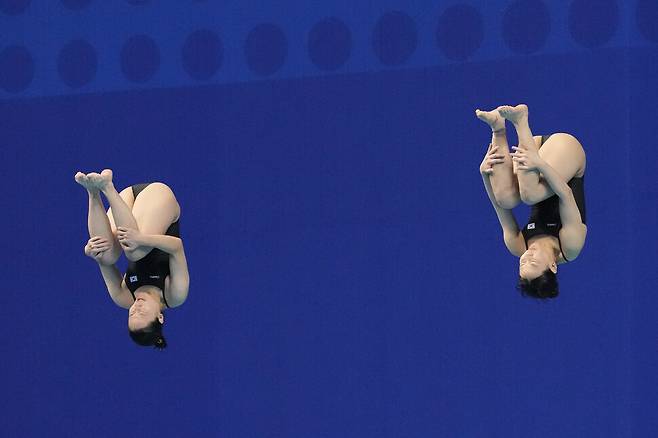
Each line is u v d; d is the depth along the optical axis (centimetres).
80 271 3052
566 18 2717
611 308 2648
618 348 2634
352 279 2841
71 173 3067
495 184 2130
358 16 2883
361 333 2822
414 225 2808
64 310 3056
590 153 2681
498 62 2762
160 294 2259
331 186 2875
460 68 2794
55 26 3108
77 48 3088
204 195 2964
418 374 2769
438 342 2762
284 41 2939
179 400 2945
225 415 2903
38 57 3112
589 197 2681
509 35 2756
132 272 2272
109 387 3006
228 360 2916
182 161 2984
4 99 3128
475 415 2717
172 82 3009
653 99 2655
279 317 2889
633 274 2639
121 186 3020
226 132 2961
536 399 2680
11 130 3119
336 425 2819
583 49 2700
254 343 2900
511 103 2742
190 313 2955
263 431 2870
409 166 2820
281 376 2872
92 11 3086
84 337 3038
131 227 2158
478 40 2783
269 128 2933
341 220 2862
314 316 2862
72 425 3023
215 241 2948
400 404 2775
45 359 3059
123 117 3039
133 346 2997
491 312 2731
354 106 2873
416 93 2827
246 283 2919
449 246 2777
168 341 2967
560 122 2705
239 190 2942
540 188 2100
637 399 2609
